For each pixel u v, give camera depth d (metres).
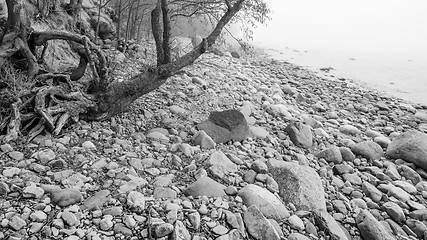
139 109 6.55
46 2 7.38
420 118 9.94
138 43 11.32
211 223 3.79
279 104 8.66
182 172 4.84
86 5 10.34
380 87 13.38
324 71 15.77
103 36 10.13
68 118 5.18
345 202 5.10
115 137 5.40
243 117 6.25
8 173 3.95
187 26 15.25
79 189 4.00
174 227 3.54
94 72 5.43
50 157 4.43
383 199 5.39
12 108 4.58
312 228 4.26
